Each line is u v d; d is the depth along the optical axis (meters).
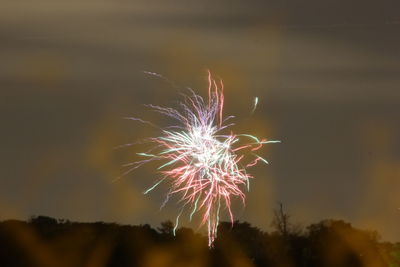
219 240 84.56
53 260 83.25
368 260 82.81
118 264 83.38
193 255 84.12
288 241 84.69
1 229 84.69
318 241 84.31
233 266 83.25
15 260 82.75
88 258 83.75
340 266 82.88
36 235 84.56
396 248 82.88
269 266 83.81
